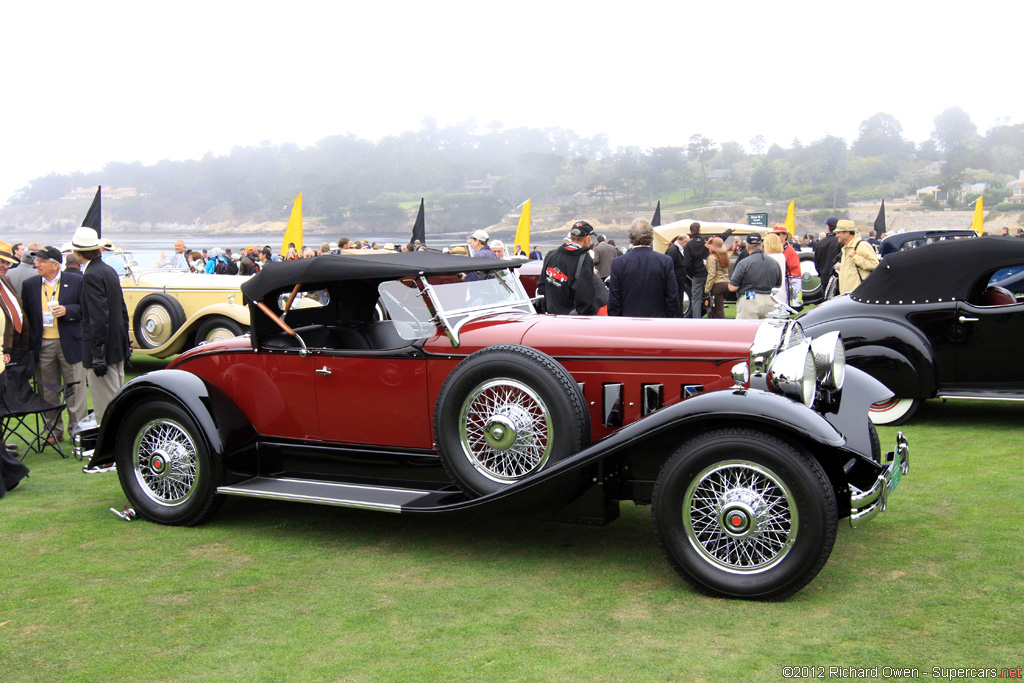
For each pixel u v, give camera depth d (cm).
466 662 300
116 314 659
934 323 659
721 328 418
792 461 335
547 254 736
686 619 333
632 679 284
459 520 484
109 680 292
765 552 354
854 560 389
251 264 1395
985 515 446
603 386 417
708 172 16338
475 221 16112
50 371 701
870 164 16125
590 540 440
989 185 13625
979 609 330
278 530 471
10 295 610
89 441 509
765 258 900
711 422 366
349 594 370
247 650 314
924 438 639
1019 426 673
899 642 305
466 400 403
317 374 465
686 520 358
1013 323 632
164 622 341
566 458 380
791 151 16838
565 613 343
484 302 482
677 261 1266
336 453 469
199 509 467
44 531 469
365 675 292
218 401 476
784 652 300
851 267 947
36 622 342
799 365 365
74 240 631
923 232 1312
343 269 446
